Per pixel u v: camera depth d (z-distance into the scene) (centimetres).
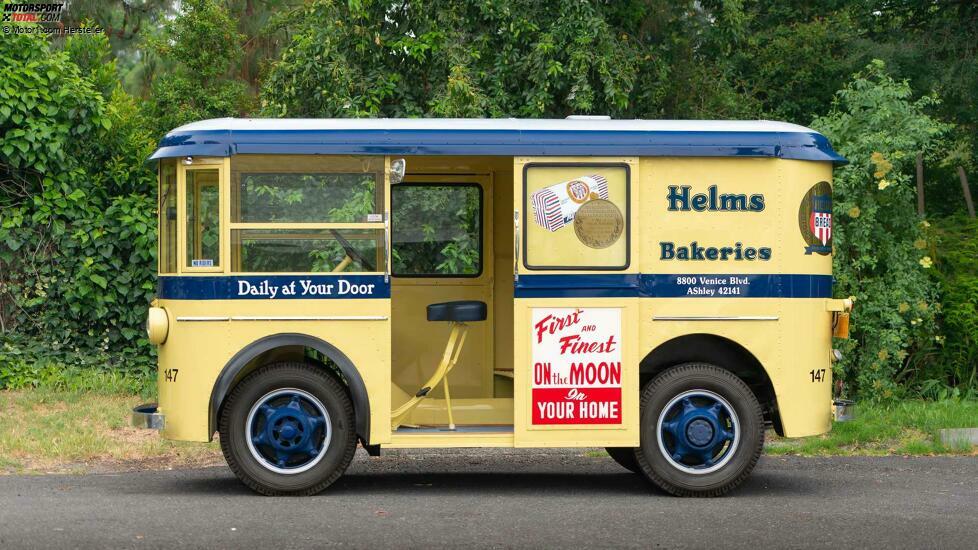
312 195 792
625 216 805
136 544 623
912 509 752
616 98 1375
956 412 1123
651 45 1561
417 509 739
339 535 651
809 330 817
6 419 1077
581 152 801
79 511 718
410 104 1388
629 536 657
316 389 789
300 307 788
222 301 784
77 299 1262
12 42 1250
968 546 639
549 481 889
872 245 1206
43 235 1254
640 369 836
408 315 920
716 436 802
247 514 713
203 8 1905
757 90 1880
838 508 755
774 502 780
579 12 1375
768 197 813
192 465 949
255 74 2209
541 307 798
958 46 1853
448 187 924
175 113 1802
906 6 1903
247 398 785
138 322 1278
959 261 1334
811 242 820
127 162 1302
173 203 795
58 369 1239
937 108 1848
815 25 1923
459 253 923
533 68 1371
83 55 1425
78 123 1271
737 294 810
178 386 785
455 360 854
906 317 1227
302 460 796
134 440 1034
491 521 698
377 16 1398
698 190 810
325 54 1360
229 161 785
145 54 2184
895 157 1179
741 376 849
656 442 803
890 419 1112
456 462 998
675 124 819
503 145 798
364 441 786
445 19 1383
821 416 822
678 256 808
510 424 859
